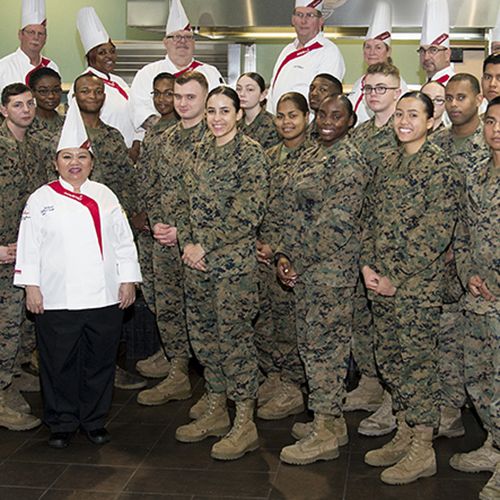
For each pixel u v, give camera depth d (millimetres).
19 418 3871
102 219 3557
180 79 3742
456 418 3746
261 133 4250
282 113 3711
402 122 3197
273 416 3990
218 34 5957
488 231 3092
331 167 3334
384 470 3375
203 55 6309
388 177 3281
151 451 3633
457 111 3531
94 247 3537
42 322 3586
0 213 3785
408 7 5656
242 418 3613
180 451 3633
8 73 5039
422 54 4754
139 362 4699
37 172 3971
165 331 4258
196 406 4008
